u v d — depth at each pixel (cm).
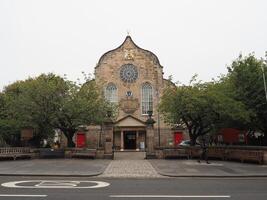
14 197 1292
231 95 3809
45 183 1709
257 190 1480
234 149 3173
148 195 1348
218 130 4169
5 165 2784
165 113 4078
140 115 5878
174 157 3672
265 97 3781
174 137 5750
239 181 1812
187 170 2367
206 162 2981
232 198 1277
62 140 5669
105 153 3738
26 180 1844
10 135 4994
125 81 5969
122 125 5769
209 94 3622
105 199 1260
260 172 2194
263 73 3688
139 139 5784
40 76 5588
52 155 3728
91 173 2158
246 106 3822
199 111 3688
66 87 4125
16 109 4188
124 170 2416
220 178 1969
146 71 5969
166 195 1348
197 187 1577
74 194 1370
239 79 3956
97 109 4000
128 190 1484
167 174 2112
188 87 3847
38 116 4012
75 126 4078
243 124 3978
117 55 6022
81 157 3716
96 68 5984
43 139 5444
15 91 5766
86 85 4269
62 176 2055
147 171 2348
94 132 5788
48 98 4003
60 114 3931
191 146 3722
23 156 3559
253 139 4422
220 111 3594
